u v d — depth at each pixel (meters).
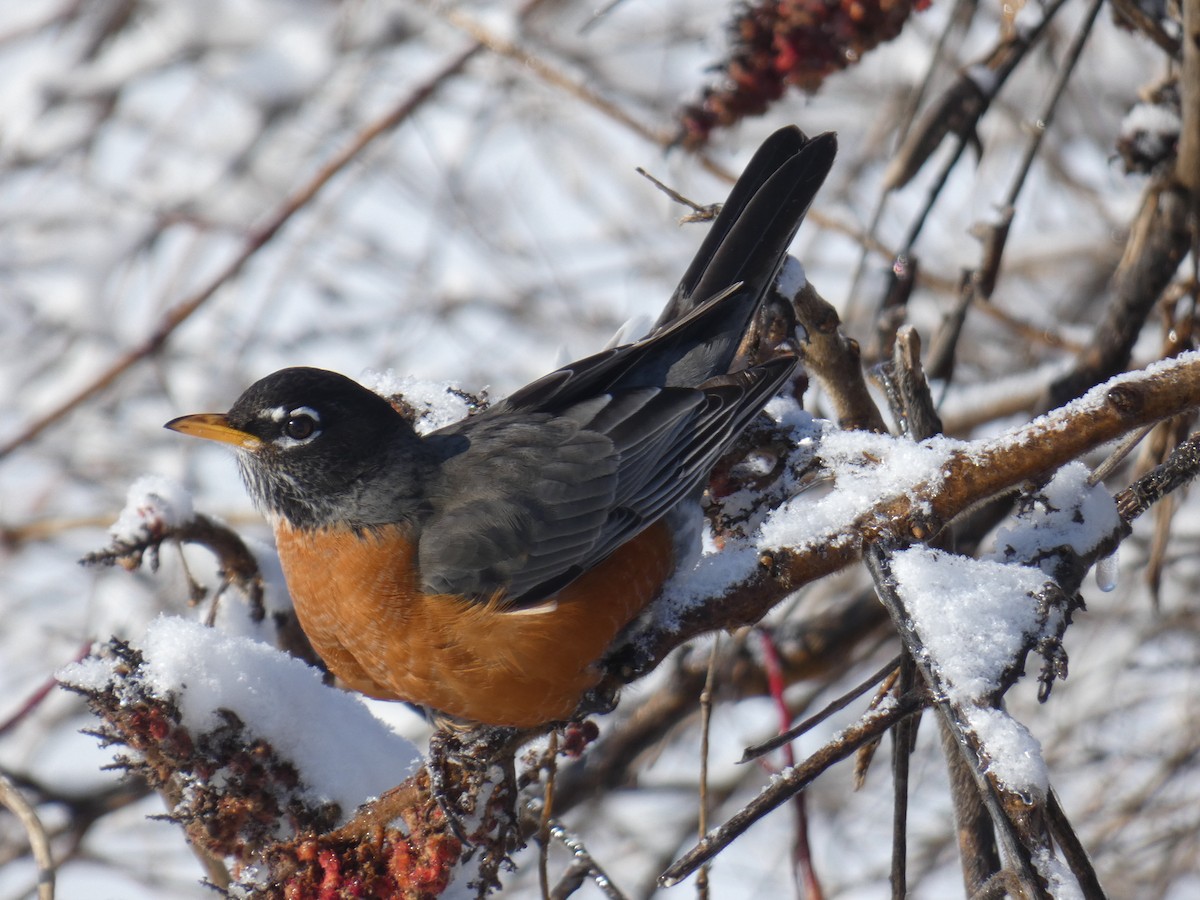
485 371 15.37
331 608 7.62
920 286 14.16
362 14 16.80
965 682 5.54
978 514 9.17
